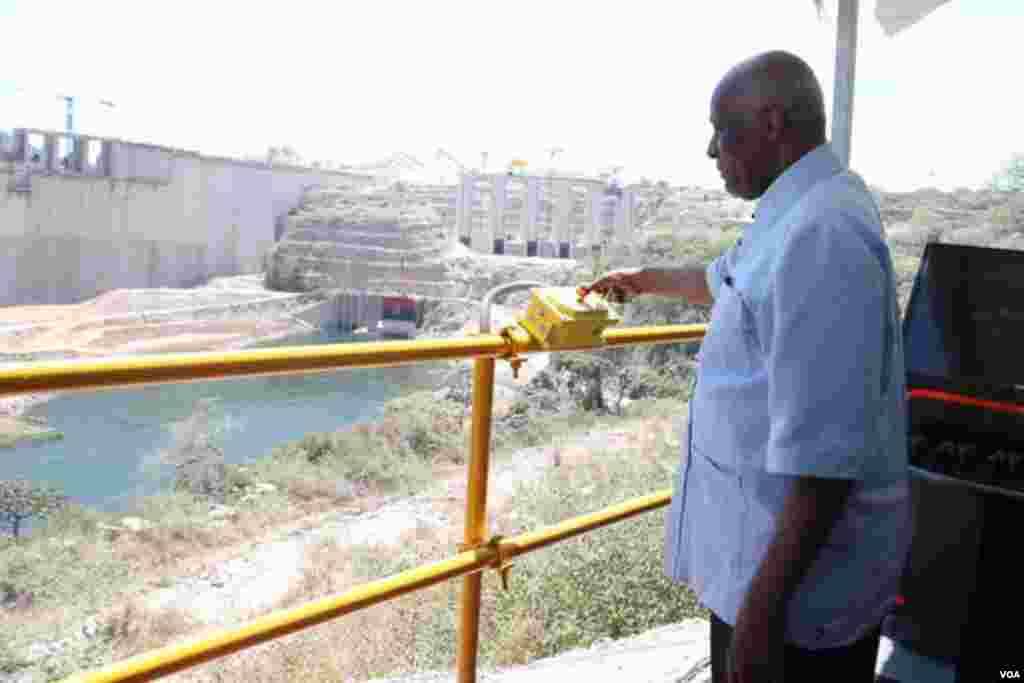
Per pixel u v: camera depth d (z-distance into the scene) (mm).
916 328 2486
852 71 2984
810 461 1191
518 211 162250
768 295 1293
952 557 2287
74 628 9766
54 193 108438
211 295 119438
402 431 22062
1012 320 2342
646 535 5477
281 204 139500
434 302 126500
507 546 1896
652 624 4824
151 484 35438
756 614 1237
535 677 3059
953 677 2307
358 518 14797
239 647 1479
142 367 1262
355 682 4941
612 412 20828
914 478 2338
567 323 1798
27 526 16094
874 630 1434
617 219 146500
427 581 1747
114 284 116000
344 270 128750
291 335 115500
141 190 117812
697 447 1448
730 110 1397
